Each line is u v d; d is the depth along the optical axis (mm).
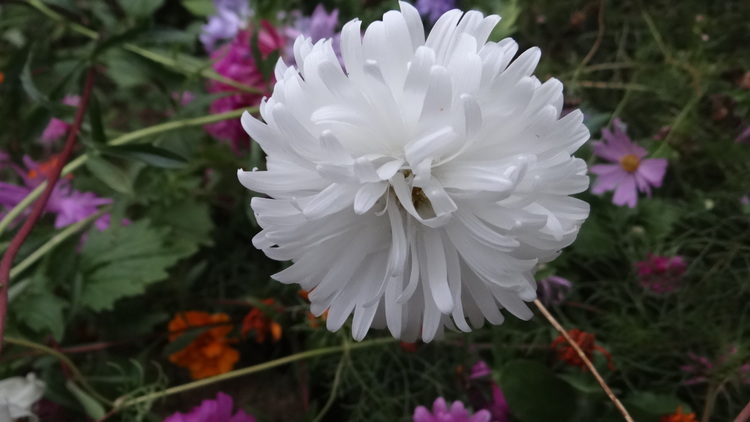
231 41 557
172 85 525
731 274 438
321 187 272
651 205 466
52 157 575
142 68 521
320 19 493
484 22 281
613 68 528
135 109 637
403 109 268
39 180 497
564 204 279
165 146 502
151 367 486
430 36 279
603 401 390
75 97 595
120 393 440
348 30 275
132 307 486
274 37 494
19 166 563
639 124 520
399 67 271
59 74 557
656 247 449
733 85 495
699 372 411
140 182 503
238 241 533
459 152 265
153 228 487
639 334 420
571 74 521
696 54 508
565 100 515
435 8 535
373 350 441
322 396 451
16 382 381
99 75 657
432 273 276
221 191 549
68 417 454
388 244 285
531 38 564
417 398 448
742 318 413
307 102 265
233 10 573
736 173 473
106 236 482
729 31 513
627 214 463
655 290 434
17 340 397
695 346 424
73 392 423
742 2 508
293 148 262
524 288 273
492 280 273
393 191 281
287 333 477
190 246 496
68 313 451
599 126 470
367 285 287
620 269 464
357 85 271
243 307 496
